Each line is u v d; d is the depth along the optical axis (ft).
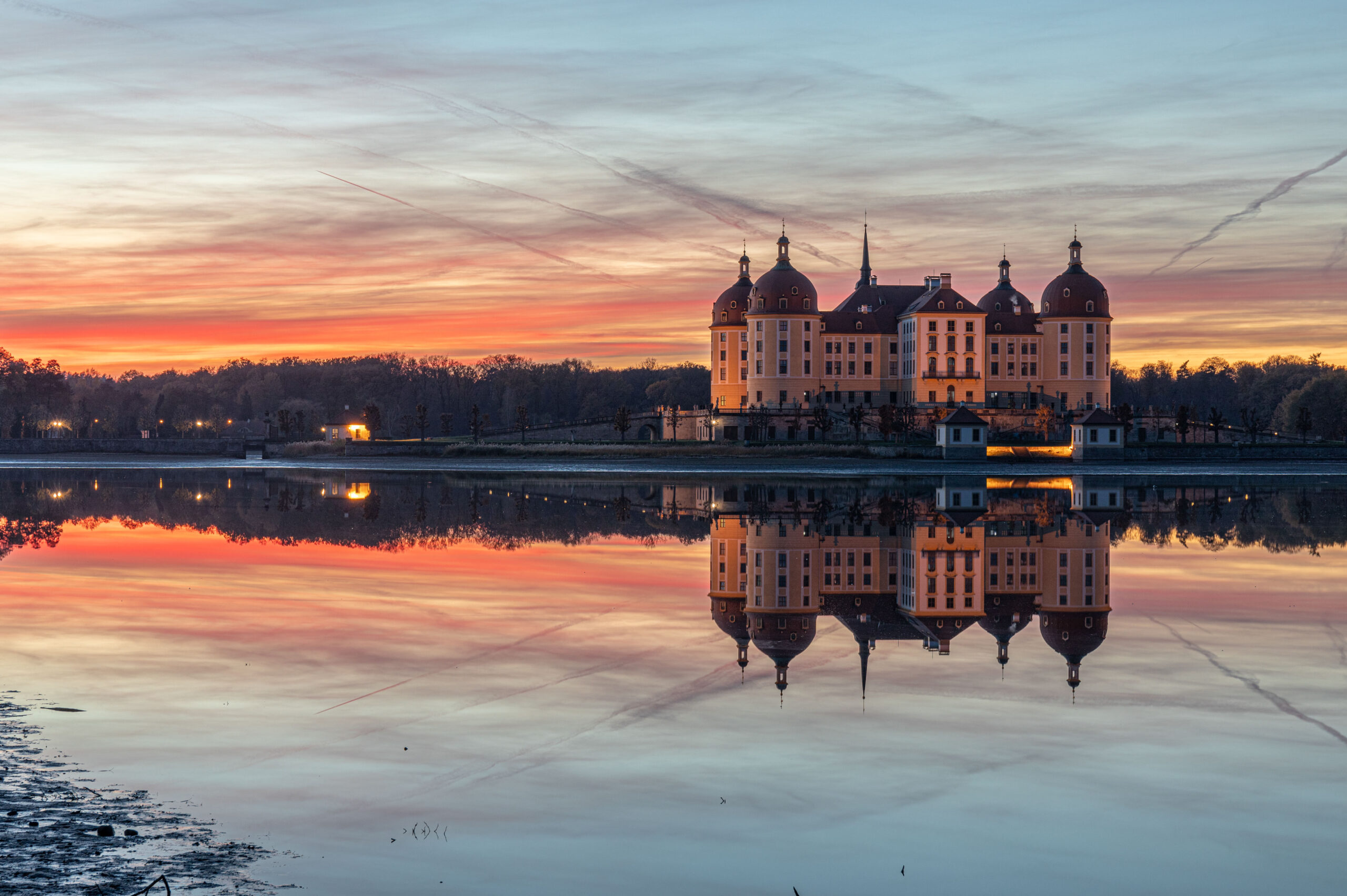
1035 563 189.57
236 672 106.52
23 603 145.69
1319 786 76.43
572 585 164.04
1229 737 87.45
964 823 69.62
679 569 181.57
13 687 99.86
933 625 135.74
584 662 112.47
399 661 111.75
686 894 59.82
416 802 71.92
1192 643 123.44
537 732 87.45
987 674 108.88
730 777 77.51
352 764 79.00
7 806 69.62
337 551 205.05
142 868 60.75
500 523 256.93
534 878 61.36
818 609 146.30
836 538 226.17
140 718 90.07
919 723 90.89
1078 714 93.81
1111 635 128.67
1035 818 70.59
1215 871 63.41
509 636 125.59
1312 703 97.66
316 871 61.31
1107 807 72.59
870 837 67.46
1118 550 207.31
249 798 72.13
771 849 65.72
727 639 124.88
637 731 88.02
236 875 60.39
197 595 153.38
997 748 84.53
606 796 73.51
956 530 240.73
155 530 241.76
